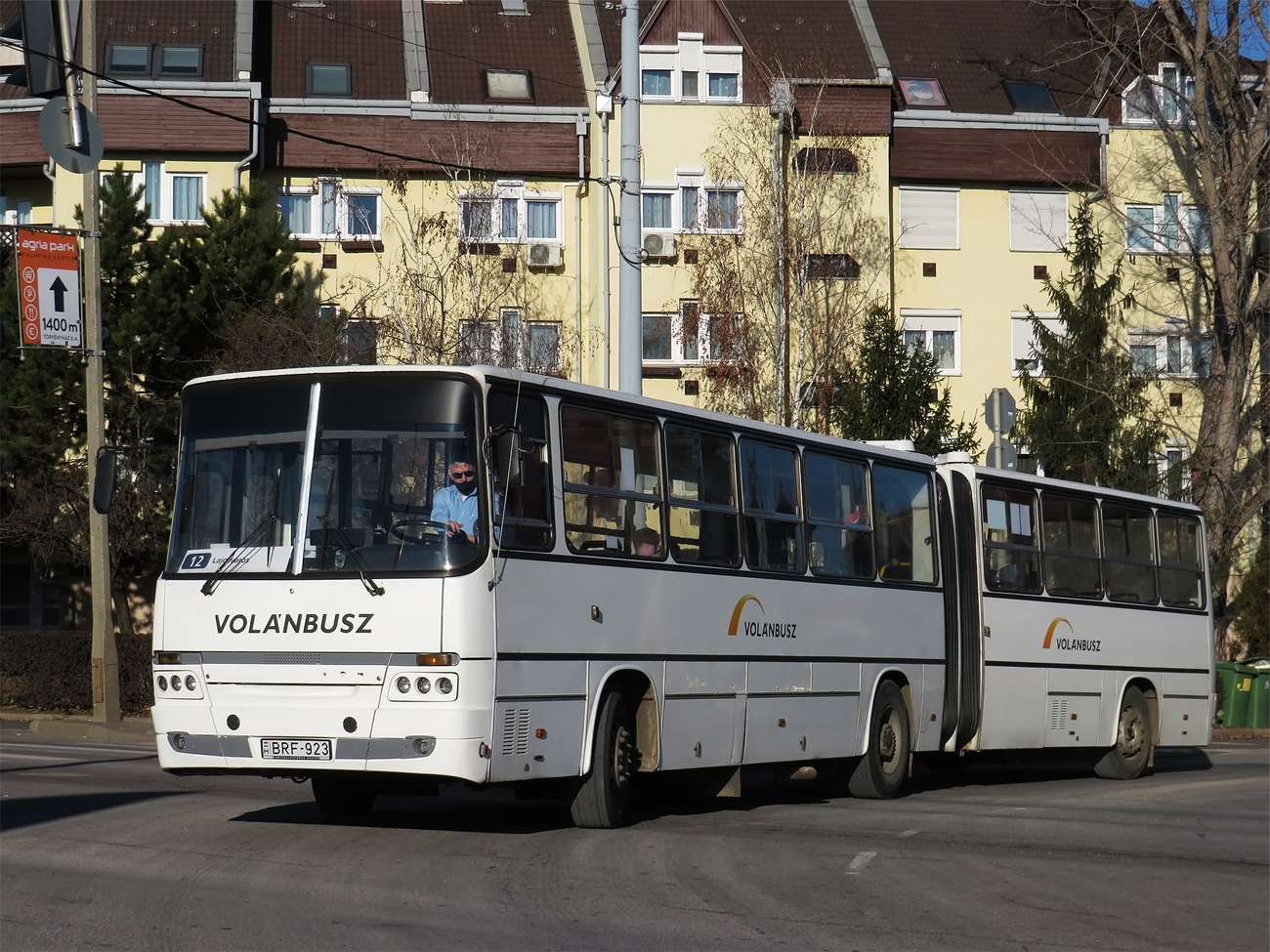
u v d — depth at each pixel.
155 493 37.91
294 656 13.41
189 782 19.20
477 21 51.28
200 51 48.28
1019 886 12.79
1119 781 24.11
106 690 29.05
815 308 44.72
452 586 13.20
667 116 48.09
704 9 48.53
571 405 14.80
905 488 20.58
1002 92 52.66
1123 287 51.50
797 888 12.27
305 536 13.61
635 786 19.86
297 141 47.12
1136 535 25.55
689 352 47.47
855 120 47.78
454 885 11.84
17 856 12.94
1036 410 39.97
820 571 18.59
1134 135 52.09
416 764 13.09
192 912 10.62
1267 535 44.75
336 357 35.75
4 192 48.44
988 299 51.56
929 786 22.53
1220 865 14.35
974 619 21.73
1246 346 40.88
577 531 14.66
